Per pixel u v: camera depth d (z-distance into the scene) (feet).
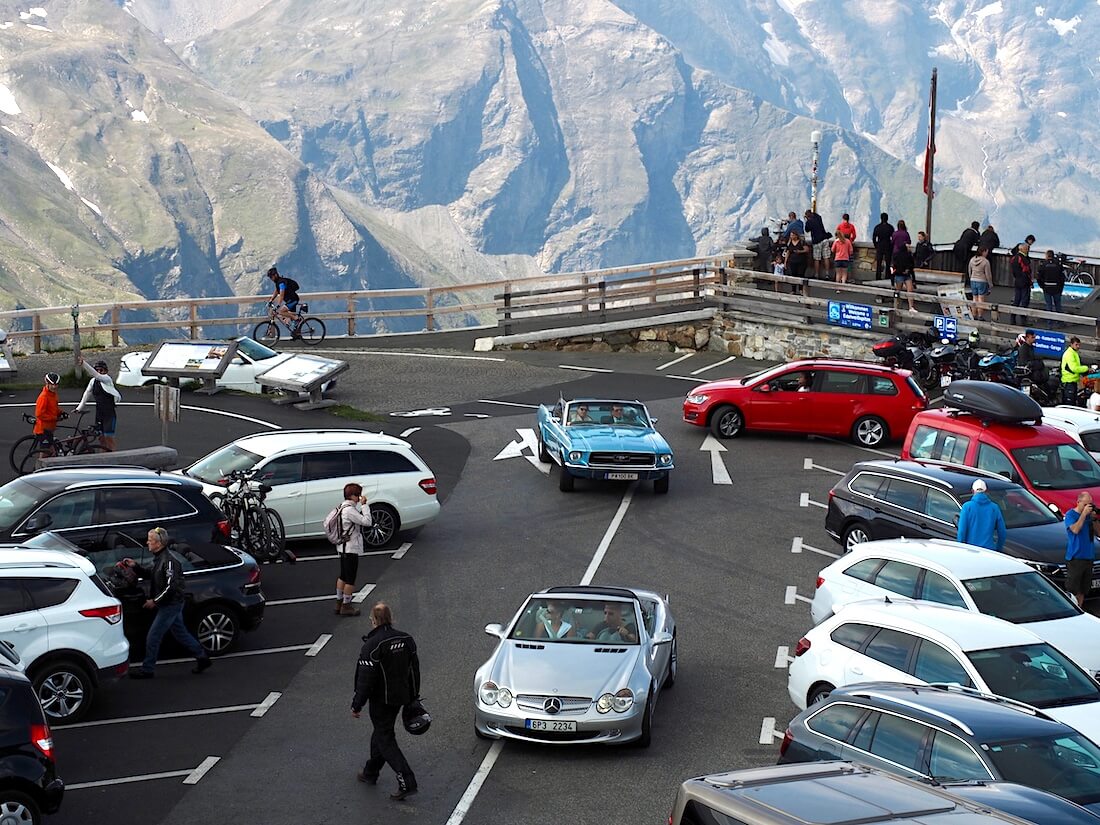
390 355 134.31
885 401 94.32
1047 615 47.93
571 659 45.11
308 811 39.47
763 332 131.03
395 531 71.36
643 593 52.44
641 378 120.98
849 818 22.41
